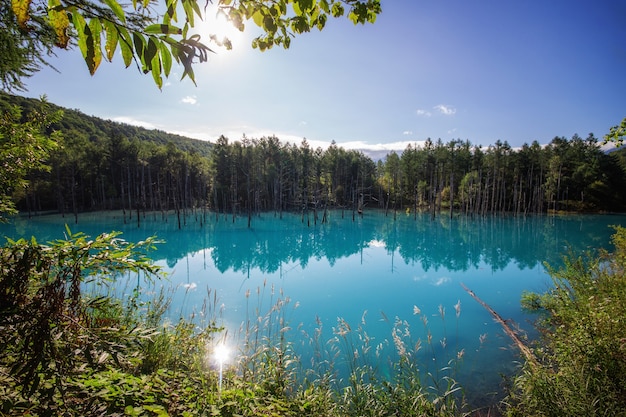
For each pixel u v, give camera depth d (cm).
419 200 6075
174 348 368
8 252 124
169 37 88
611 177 5328
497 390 551
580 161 5538
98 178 4938
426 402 342
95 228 3266
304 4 127
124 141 5109
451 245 2705
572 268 636
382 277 1639
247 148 5362
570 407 308
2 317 117
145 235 2983
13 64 233
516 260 2055
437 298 1259
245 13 132
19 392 133
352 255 2323
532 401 347
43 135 273
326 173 6031
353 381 379
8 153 239
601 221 4194
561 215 5038
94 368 140
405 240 2991
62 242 135
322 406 324
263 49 184
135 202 5419
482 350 739
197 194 5566
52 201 4634
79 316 138
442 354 716
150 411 186
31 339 119
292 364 545
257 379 373
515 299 1203
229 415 222
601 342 329
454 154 5997
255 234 3281
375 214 5478
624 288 449
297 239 3031
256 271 1766
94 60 83
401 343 398
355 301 1218
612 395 303
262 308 1070
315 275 1681
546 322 550
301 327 909
